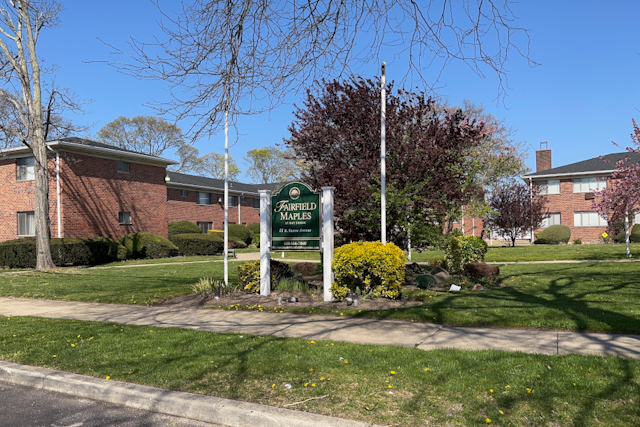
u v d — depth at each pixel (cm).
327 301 958
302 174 1245
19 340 679
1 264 2186
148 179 2848
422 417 383
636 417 363
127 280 1448
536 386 431
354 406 409
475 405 399
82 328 755
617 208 1719
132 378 499
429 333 673
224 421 414
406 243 1278
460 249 1314
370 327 725
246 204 4403
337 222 1226
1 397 496
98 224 2506
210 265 2025
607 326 656
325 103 1181
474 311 796
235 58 520
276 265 1137
